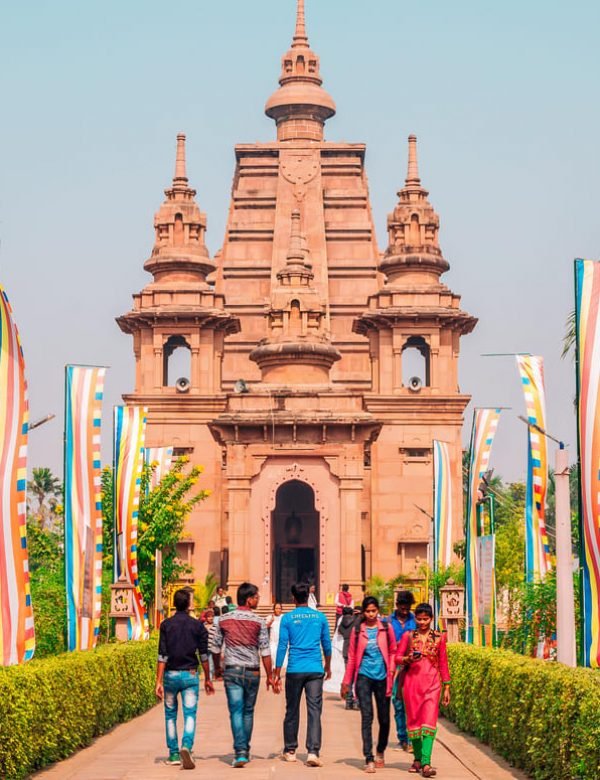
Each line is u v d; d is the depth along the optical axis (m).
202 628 30.14
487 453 50.06
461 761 31.05
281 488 103.88
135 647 42.78
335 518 93.00
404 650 29.11
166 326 110.62
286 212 124.88
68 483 39.19
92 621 39.00
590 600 27.58
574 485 81.19
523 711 29.08
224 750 32.91
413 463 108.38
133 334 111.81
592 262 27.86
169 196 114.56
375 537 107.62
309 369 96.88
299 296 98.69
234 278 124.38
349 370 122.56
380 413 108.75
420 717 28.67
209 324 110.50
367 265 124.25
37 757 28.14
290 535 103.81
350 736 37.22
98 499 39.47
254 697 29.83
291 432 93.69
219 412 109.19
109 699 37.00
